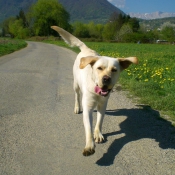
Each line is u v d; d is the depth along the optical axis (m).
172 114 1.96
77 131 1.64
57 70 4.05
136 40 26.16
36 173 1.18
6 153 1.34
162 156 1.36
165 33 29.36
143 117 1.91
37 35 31.39
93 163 1.28
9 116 1.86
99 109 1.55
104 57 1.42
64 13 31.53
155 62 5.06
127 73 3.44
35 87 2.78
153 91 2.55
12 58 5.82
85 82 1.50
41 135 1.57
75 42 2.01
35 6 31.25
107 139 1.55
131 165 1.27
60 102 2.25
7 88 2.70
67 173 1.18
